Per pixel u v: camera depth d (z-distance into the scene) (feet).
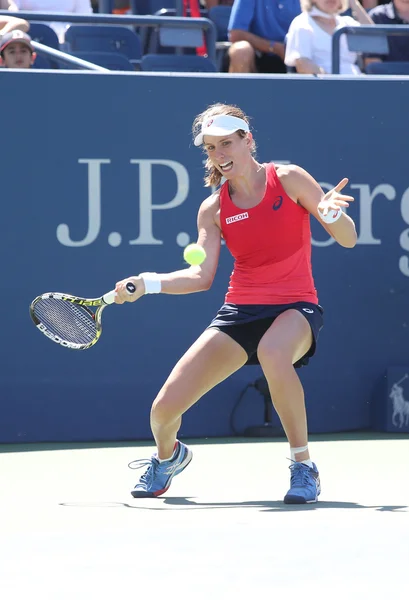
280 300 51.83
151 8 104.37
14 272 73.41
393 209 78.48
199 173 75.87
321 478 58.75
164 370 75.61
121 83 74.64
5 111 73.05
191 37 88.69
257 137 76.69
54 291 74.02
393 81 78.23
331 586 32.48
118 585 32.86
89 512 47.78
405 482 57.16
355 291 78.02
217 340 51.96
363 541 39.60
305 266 52.49
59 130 73.87
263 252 51.52
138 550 38.37
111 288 74.84
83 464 65.16
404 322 78.74
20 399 73.82
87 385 74.69
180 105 75.56
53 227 73.92
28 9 97.09
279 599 30.89
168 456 53.36
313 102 77.30
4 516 46.73
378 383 78.48
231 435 77.46
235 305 52.42
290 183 51.01
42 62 88.79
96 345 74.74
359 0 109.70
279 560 36.29
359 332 78.18
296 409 50.70
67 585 32.96
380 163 78.28
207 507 49.26
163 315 75.41
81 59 88.79
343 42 94.79
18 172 73.31
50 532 42.50
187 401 51.93
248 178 51.16
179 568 35.22
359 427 78.59
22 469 63.21
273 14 98.43
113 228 74.79
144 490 52.75
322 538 40.29
